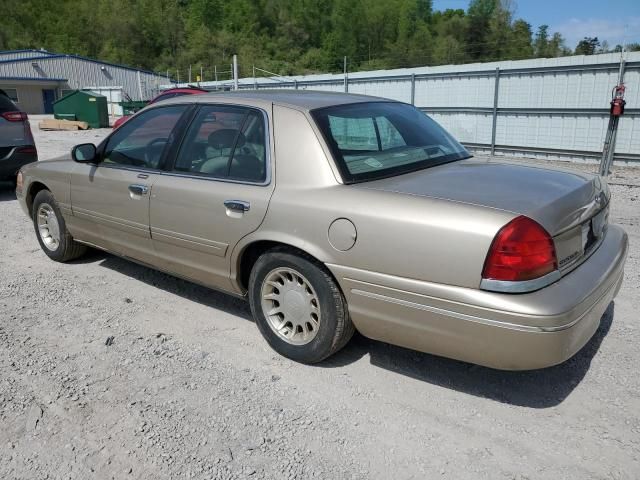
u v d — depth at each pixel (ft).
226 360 12.08
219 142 12.84
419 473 8.75
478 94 51.29
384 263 9.99
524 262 8.95
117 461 9.02
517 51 291.79
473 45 301.84
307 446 9.37
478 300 9.10
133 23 361.30
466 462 8.97
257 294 12.18
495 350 9.22
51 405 10.44
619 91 37.17
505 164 12.62
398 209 9.91
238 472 8.77
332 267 10.62
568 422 9.89
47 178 17.57
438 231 9.43
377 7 366.84
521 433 9.64
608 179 36.81
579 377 11.23
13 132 28.07
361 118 12.47
